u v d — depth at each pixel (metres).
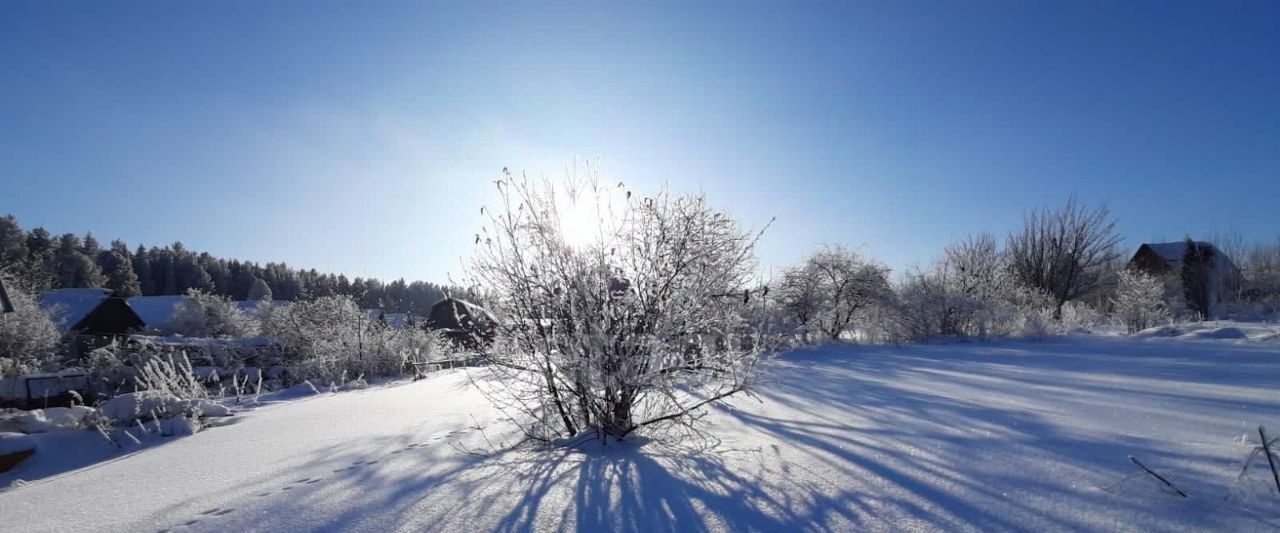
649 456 4.50
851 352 17.81
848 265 24.97
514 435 5.48
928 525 2.87
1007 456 4.04
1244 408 5.97
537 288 5.35
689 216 5.60
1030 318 22.70
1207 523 2.73
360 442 5.61
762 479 3.75
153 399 7.71
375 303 23.19
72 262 65.88
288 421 7.46
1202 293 28.95
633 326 5.16
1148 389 7.64
